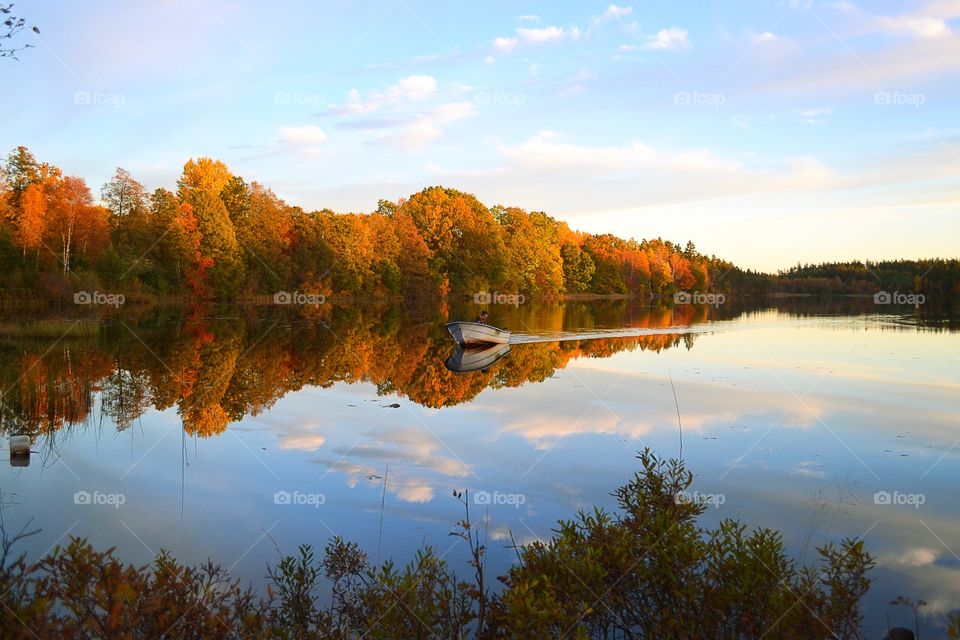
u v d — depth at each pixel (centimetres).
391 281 6338
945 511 714
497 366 1939
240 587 551
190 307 4803
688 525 486
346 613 477
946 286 7619
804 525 675
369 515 716
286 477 855
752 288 10356
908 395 1391
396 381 1647
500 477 844
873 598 528
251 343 2512
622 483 816
